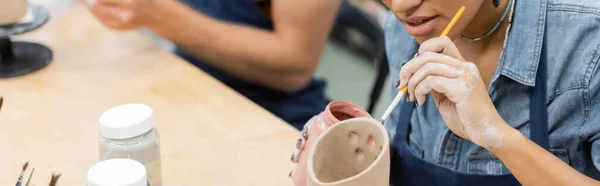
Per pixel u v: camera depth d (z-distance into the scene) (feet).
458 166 4.14
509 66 3.73
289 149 4.00
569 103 3.67
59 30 5.79
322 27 5.52
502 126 3.32
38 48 5.31
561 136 3.77
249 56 5.60
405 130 4.32
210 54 5.70
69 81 4.90
